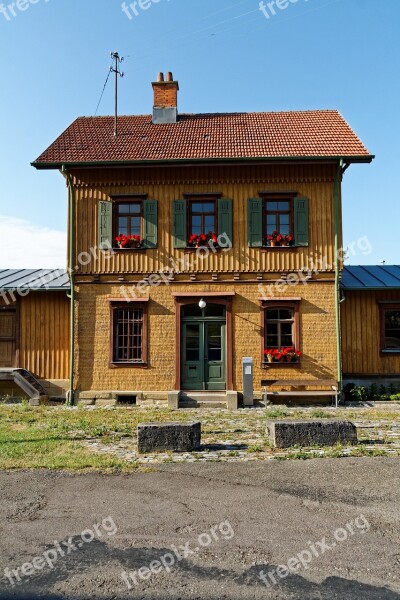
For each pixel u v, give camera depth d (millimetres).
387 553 5496
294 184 17891
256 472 8461
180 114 22625
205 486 7770
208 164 17562
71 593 4781
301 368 17375
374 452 9562
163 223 18047
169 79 21625
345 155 17062
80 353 17828
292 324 17656
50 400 18266
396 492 7418
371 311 18562
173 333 17750
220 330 17875
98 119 21938
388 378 18234
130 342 17922
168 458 9445
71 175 18250
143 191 18172
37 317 18875
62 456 9555
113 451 10094
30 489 7715
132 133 20203
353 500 7094
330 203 17781
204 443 10719
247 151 17875
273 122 20781
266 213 18031
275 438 10148
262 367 17438
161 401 17422
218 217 17906
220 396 16969
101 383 17703
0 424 13352
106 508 6895
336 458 9250
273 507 6852
